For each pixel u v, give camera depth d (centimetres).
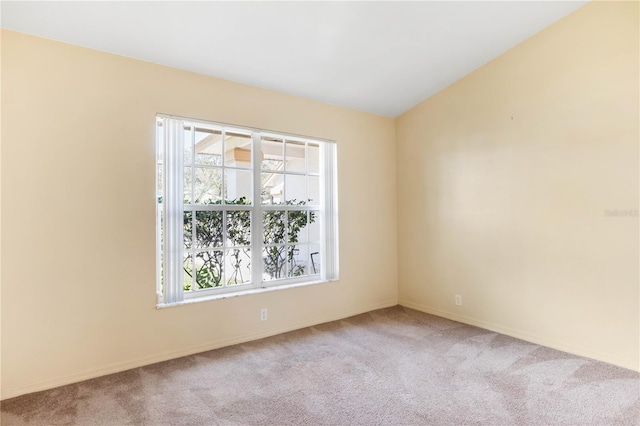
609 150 269
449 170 390
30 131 234
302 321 363
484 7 265
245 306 325
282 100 356
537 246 314
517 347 306
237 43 271
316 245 396
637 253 256
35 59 236
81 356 249
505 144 337
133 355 268
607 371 256
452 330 352
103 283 257
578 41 285
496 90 344
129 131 269
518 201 328
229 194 331
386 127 446
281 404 217
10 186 227
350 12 251
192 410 211
